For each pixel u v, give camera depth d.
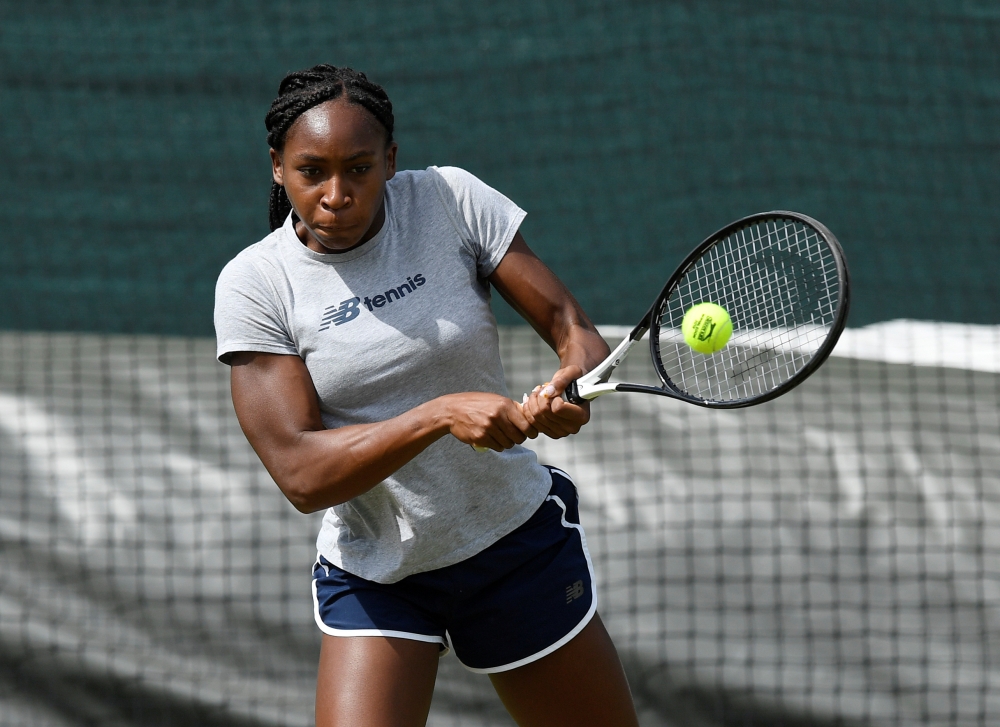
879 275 24.92
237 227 25.16
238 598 16.84
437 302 8.34
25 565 17.08
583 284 25.08
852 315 24.83
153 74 25.12
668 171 25.39
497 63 25.61
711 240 8.45
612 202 25.34
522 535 8.79
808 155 25.23
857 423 19.58
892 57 25.44
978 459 18.62
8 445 19.22
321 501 8.01
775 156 25.27
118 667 16.09
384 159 7.98
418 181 8.61
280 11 25.56
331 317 8.23
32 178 24.77
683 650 16.31
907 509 17.86
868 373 21.25
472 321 8.41
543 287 8.64
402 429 7.64
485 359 8.53
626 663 16.25
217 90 25.28
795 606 16.66
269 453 8.15
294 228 8.43
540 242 25.36
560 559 8.95
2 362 21.83
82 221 24.78
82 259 24.64
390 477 8.41
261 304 8.27
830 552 17.30
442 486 8.47
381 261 8.30
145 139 25.08
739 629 16.47
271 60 25.42
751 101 25.38
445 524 8.50
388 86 25.62
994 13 25.36
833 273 8.54
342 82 7.83
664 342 9.12
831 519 17.77
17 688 15.93
